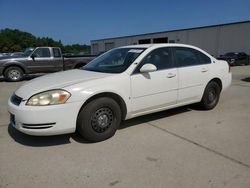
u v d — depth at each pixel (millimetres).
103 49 57312
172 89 4875
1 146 3883
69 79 4066
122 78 4184
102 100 3947
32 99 3609
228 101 6859
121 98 4188
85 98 3766
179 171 3152
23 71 12062
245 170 3172
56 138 4172
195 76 5270
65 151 3717
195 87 5320
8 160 3449
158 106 4750
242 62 25328
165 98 4801
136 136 4273
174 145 3914
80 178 3012
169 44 5039
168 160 3434
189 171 3150
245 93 8117
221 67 5898
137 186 2852
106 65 4758
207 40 34844
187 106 6148
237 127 4734
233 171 3150
